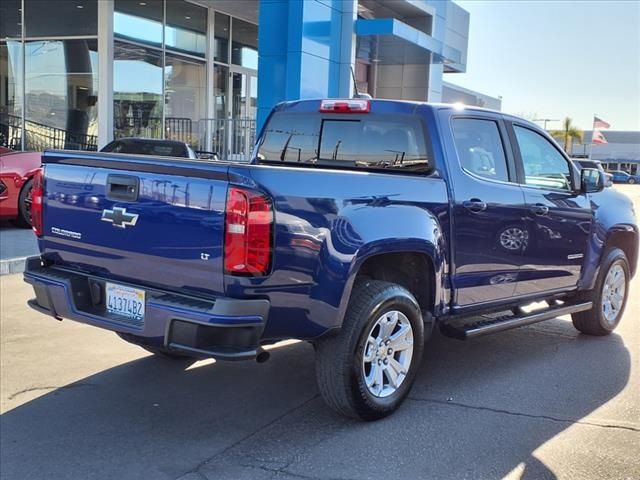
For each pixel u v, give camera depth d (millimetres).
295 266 3605
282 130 5605
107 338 5855
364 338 4020
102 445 3900
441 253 4484
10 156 10195
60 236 4230
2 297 7082
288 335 3746
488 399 4680
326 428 4152
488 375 5207
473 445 3941
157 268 3750
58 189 4223
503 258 5051
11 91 17406
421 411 4438
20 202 10258
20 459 3723
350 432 4098
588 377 5195
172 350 3576
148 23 16953
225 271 3457
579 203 5832
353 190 3930
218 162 3746
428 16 20266
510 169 5266
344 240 3809
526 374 5246
